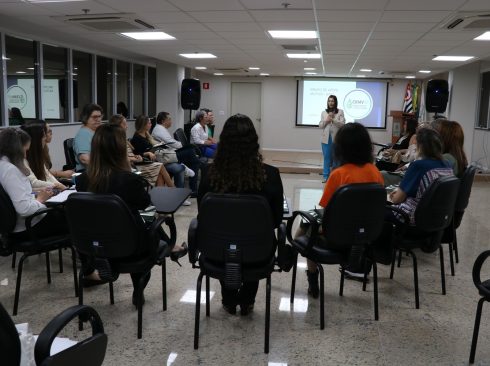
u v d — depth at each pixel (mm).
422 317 2746
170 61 9594
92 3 4395
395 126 12742
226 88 13844
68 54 8250
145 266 2420
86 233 2260
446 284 3283
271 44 6812
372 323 2652
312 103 13492
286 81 13523
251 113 13914
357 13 4605
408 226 2836
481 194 7078
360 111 13344
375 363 2236
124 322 2613
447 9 4363
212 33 5934
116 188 2367
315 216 2654
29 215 2596
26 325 1545
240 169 2225
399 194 2953
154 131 6180
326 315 2740
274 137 13812
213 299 2938
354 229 2393
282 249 2387
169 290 3066
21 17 5098
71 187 3516
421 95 12953
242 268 2248
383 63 9094
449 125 3395
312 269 2955
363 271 3104
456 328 2613
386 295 3064
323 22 5082
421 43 6395
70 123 8398
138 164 5105
